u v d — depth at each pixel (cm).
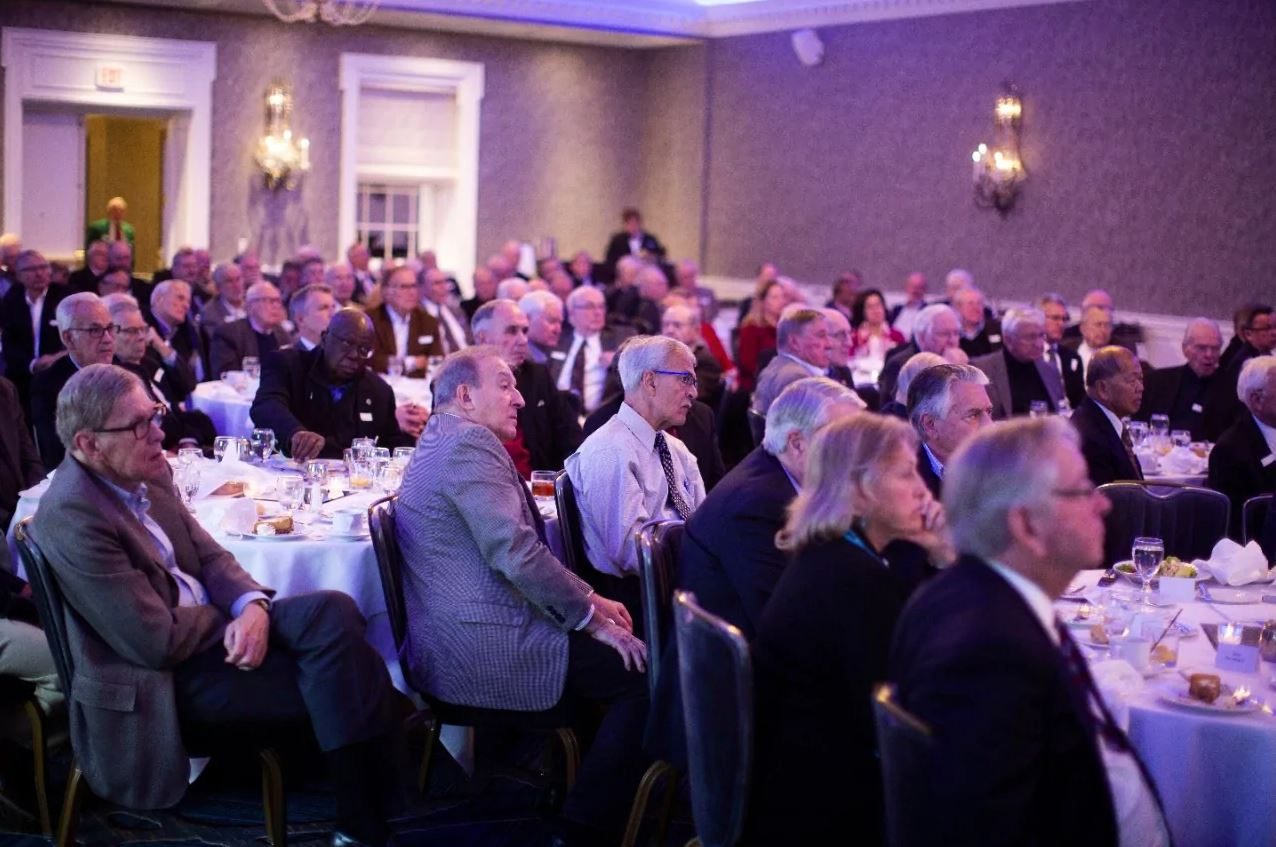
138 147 1500
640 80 1581
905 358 679
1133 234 1091
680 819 366
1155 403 741
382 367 810
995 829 198
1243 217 1016
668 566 330
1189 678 267
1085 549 208
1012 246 1186
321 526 403
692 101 1515
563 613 341
